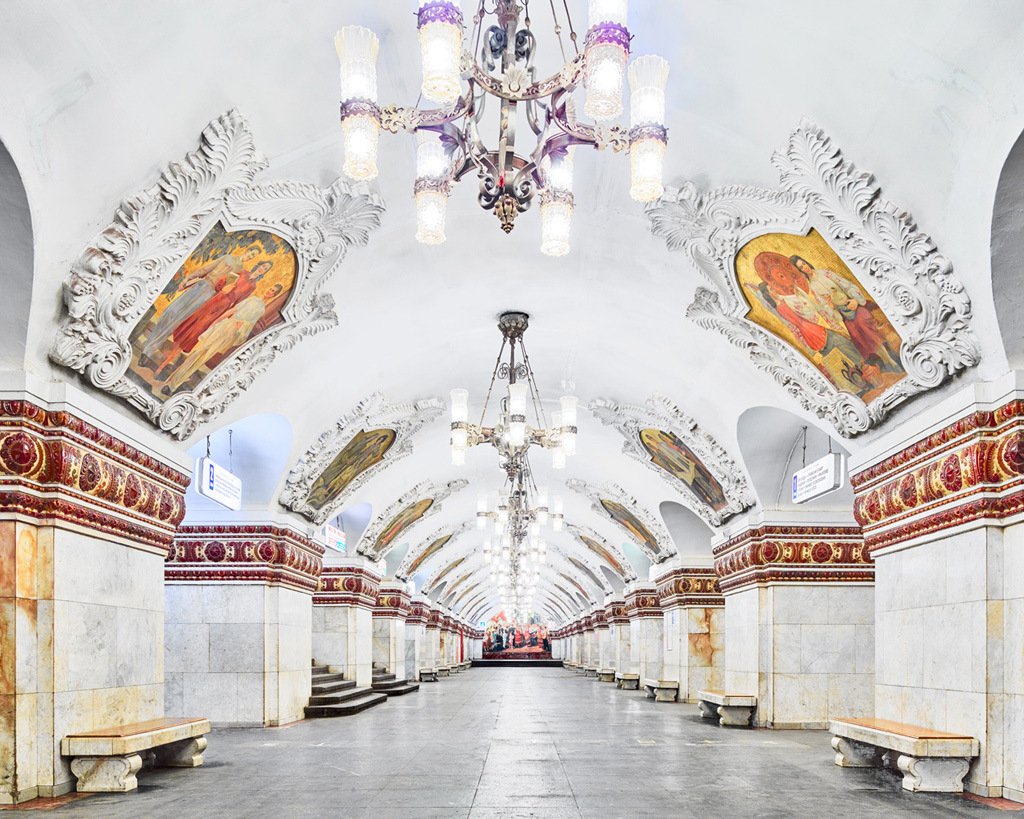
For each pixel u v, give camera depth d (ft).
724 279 29.01
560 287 35.65
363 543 64.69
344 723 43.45
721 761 29.12
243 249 24.90
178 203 21.58
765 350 31.83
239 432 40.19
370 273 31.71
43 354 21.68
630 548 84.02
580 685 89.51
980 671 22.63
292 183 24.07
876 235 22.68
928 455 25.41
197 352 27.61
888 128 20.38
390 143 24.72
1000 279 21.01
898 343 25.38
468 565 124.88
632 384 44.60
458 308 37.47
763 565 42.50
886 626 28.99
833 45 19.22
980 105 18.37
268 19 19.02
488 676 122.21
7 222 18.89
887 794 22.63
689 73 21.77
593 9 15.07
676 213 26.73
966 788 22.88
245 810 20.36
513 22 16.63
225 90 20.16
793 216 24.07
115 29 16.97
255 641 41.68
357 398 42.42
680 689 60.18
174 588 42.14
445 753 31.14
